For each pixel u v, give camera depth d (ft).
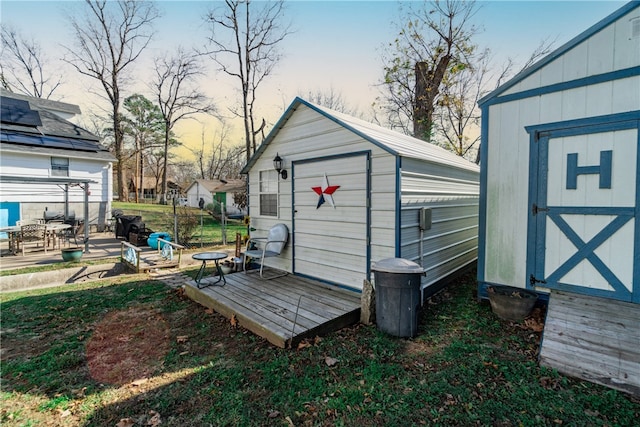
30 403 8.25
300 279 18.17
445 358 10.21
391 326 11.90
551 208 13.08
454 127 51.37
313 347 11.01
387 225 14.21
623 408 7.72
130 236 33.27
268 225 20.99
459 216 20.53
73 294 17.57
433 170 16.92
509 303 12.92
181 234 32.99
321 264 17.39
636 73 11.16
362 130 15.25
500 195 14.35
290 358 10.28
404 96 50.49
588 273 12.37
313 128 17.47
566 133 12.62
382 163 14.34
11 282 19.25
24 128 40.22
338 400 8.14
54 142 40.29
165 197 87.86
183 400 8.29
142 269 22.84
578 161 12.41
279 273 19.49
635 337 9.66
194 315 14.39
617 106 11.54
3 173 35.63
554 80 12.78
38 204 37.93
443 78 46.55
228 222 61.21
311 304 14.02
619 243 11.72
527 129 13.50
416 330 12.00
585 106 12.17
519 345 10.96
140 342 11.71
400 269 11.62
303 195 18.30
